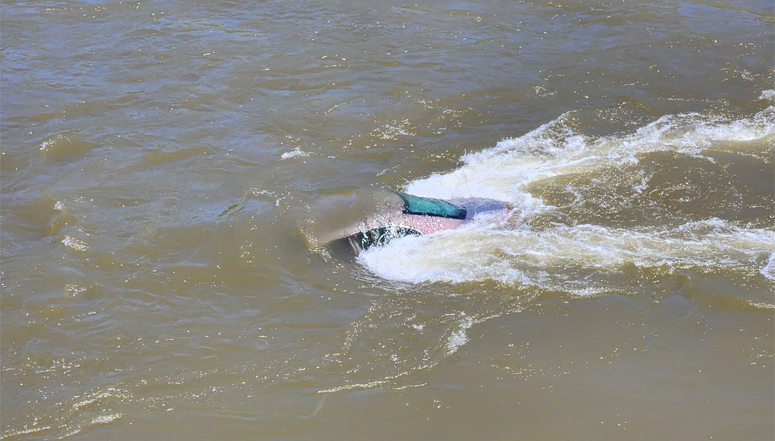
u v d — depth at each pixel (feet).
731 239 27.27
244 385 20.52
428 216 27.73
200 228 27.40
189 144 34.17
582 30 48.42
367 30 47.98
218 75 41.39
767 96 39.40
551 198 30.22
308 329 22.75
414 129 36.32
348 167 32.81
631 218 28.84
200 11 50.78
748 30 48.03
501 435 18.86
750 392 20.11
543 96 39.68
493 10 51.65
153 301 23.90
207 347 21.93
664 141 34.86
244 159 33.06
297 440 18.75
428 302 24.00
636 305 23.66
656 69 42.63
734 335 22.30
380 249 26.73
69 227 27.53
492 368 21.11
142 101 38.50
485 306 23.77
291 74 41.78
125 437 18.85
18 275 24.97
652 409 19.57
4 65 42.19
